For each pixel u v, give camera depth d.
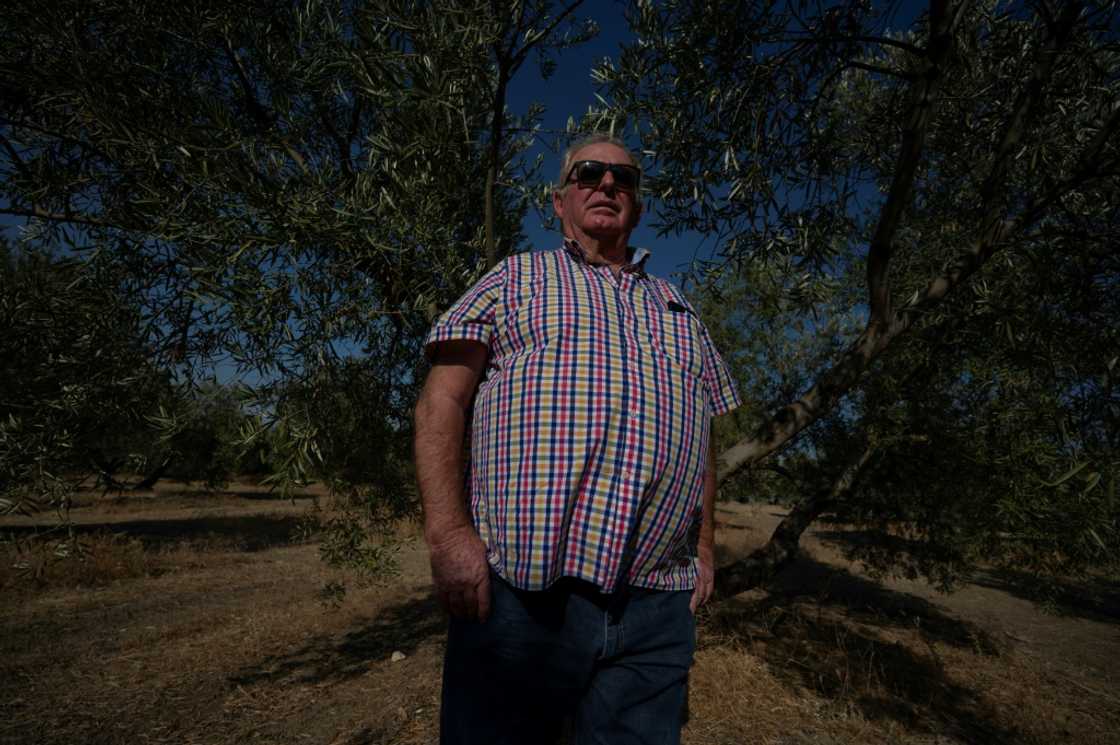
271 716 4.19
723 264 2.94
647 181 2.96
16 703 4.35
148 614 6.98
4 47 2.38
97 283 2.62
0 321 2.26
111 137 2.17
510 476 1.19
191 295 2.09
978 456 3.83
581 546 1.16
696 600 1.51
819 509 4.64
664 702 1.32
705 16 2.72
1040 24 3.10
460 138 2.89
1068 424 2.85
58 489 2.21
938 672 5.74
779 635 6.63
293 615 7.00
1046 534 3.69
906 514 5.43
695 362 1.42
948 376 4.40
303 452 2.36
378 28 2.54
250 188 2.19
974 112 3.60
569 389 1.19
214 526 15.96
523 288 1.33
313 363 2.63
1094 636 8.05
